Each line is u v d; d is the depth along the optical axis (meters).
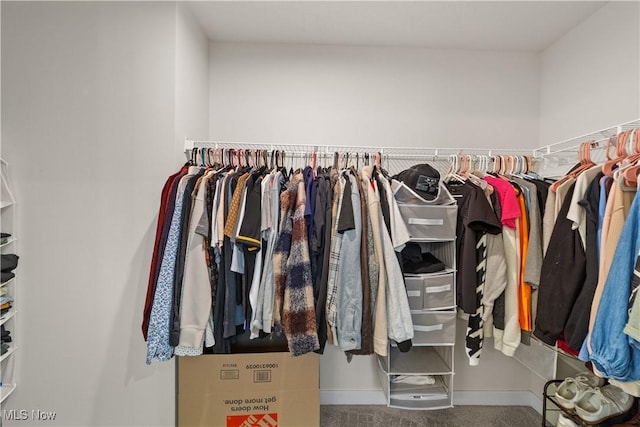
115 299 1.58
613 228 1.06
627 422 1.35
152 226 1.57
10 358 1.57
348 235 1.40
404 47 2.13
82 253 1.57
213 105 2.08
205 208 1.39
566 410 1.46
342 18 1.81
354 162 1.99
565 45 1.92
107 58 1.55
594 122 1.71
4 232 1.54
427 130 2.14
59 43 1.54
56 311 1.58
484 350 2.11
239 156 1.66
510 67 2.15
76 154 1.56
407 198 1.53
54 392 1.59
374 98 2.13
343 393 2.09
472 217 1.45
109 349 1.59
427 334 1.55
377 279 1.42
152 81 1.55
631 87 1.51
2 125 1.54
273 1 1.66
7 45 1.54
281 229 1.44
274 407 1.60
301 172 1.55
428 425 1.88
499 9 1.70
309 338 1.37
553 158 1.94
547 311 1.23
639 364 0.97
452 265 1.60
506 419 1.94
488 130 2.15
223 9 1.74
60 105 1.55
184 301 1.36
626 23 1.53
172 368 1.59
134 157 1.56
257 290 1.42
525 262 1.45
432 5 1.68
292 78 2.11
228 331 1.39
